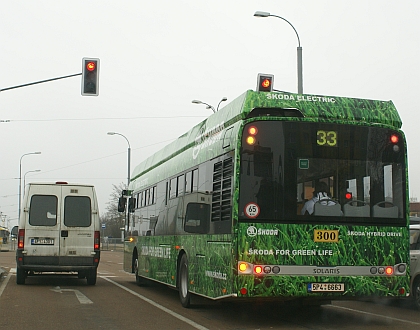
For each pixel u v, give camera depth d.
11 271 24.66
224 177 10.23
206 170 11.40
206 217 11.12
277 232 9.58
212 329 9.76
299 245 9.61
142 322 10.52
